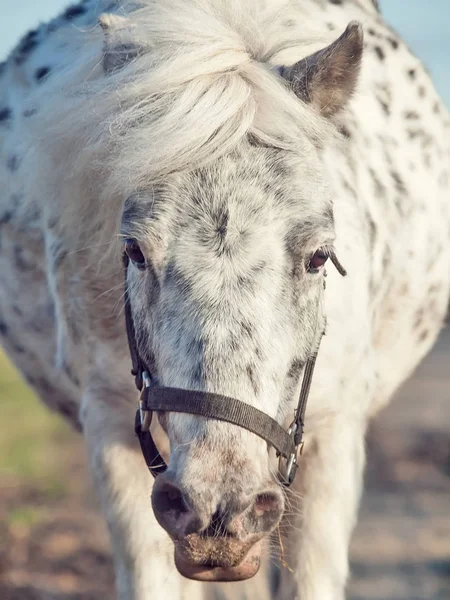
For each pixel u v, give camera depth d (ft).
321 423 21.72
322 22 23.53
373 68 24.88
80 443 52.49
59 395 26.07
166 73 17.80
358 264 21.63
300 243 17.25
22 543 35.81
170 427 17.13
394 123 24.76
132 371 19.13
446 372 74.64
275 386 16.90
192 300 16.74
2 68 25.25
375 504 41.16
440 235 26.04
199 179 17.39
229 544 16.15
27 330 25.27
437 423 55.72
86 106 18.79
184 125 17.38
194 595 22.68
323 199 17.78
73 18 24.06
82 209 20.06
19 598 30.86
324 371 21.03
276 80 18.29
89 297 21.20
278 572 22.53
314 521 21.34
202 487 16.05
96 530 37.76
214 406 16.42
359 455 22.31
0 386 61.87
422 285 25.82
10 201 23.80
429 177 25.50
